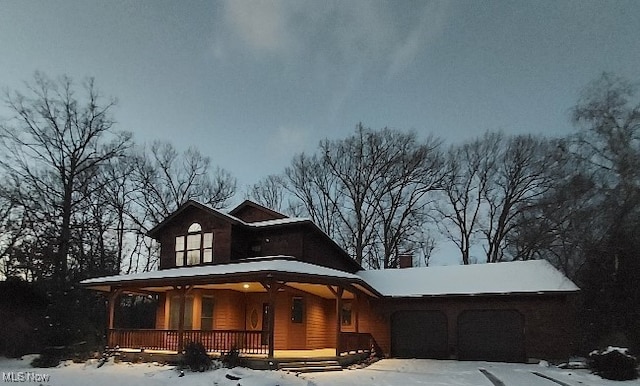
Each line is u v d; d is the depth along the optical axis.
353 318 26.20
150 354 19.73
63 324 23.64
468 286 24.58
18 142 30.39
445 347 24.48
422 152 41.94
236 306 23.20
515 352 23.06
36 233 30.56
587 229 26.50
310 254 24.44
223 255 23.39
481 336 23.89
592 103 27.02
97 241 36.03
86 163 33.00
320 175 44.94
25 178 30.41
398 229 42.03
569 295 22.48
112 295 22.02
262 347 19.55
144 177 40.06
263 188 47.53
